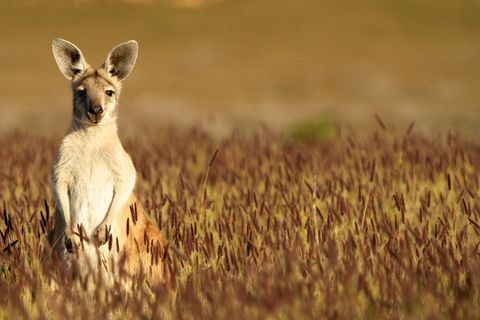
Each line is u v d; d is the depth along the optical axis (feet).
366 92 274.57
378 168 53.93
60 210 39.37
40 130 121.60
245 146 66.23
